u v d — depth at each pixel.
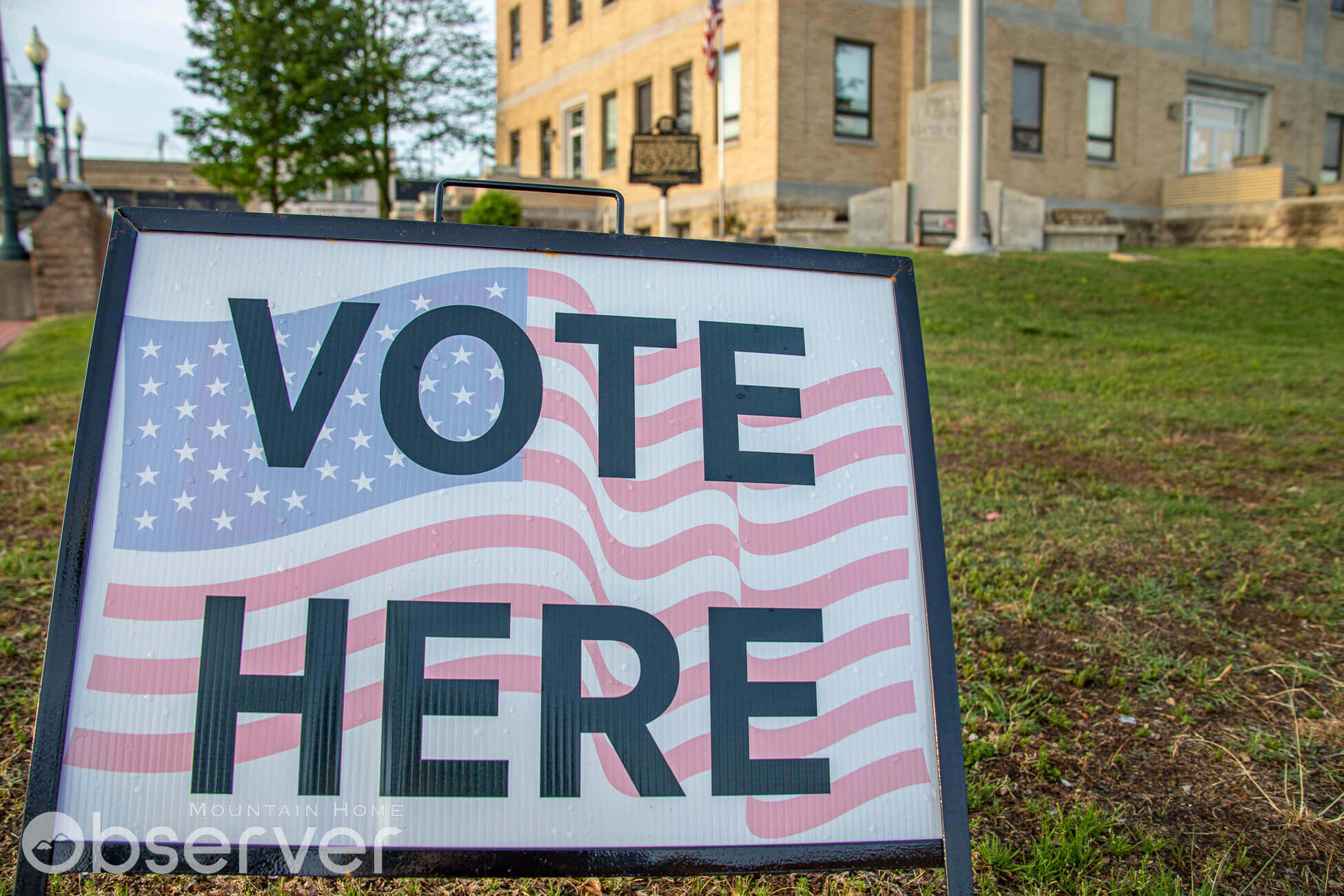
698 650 1.76
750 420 1.88
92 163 55.81
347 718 1.65
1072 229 17.69
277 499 1.71
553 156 25.83
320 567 1.69
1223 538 4.43
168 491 1.68
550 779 1.67
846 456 1.89
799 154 17.88
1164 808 2.59
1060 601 3.78
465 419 1.79
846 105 18.42
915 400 1.93
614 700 1.72
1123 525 4.60
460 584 1.73
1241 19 23.44
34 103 34.62
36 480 5.05
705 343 1.89
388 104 21.56
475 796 1.65
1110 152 21.80
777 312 1.93
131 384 1.71
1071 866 2.33
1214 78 23.12
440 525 1.74
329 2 19.77
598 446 1.82
